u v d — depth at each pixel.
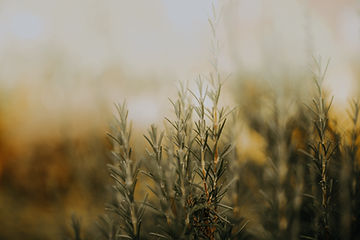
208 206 0.54
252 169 0.69
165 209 0.53
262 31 0.69
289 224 0.56
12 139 1.68
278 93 0.60
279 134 0.59
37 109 1.70
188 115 0.56
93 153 0.85
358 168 0.57
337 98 0.60
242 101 0.69
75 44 1.50
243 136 0.69
